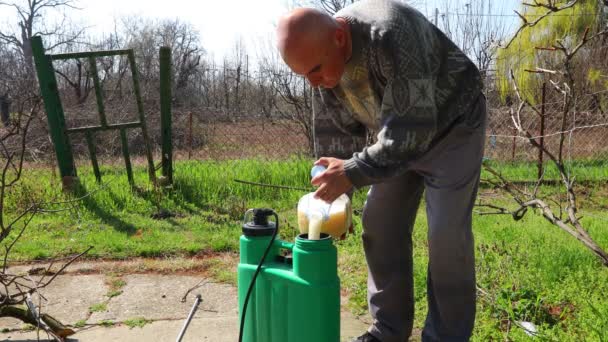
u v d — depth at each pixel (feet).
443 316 7.36
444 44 6.68
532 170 25.58
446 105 6.62
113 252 13.93
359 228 15.39
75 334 9.19
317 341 6.50
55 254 13.76
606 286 10.44
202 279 12.20
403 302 7.96
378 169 6.16
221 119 31.99
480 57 36.40
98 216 17.48
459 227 6.89
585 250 12.76
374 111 7.10
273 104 36.09
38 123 22.22
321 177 6.37
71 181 19.25
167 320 9.79
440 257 7.02
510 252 12.50
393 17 6.20
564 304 9.82
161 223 16.88
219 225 16.63
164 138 20.03
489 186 21.81
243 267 7.13
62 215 17.48
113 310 10.31
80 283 11.87
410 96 6.04
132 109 34.94
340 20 6.56
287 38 6.15
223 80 43.32
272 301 6.84
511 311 8.94
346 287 11.34
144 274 12.53
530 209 17.99
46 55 18.90
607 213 18.93
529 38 32.32
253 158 26.84
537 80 27.86
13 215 17.31
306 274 6.45
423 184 7.80
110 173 23.95
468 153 6.87
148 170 22.67
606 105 26.63
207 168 22.63
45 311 10.25
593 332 8.23
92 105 33.83
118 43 83.41
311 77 6.58
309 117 29.96
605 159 27.86
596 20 30.27
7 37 79.05
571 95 9.91
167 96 19.84
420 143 6.12
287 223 15.80
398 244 7.83
